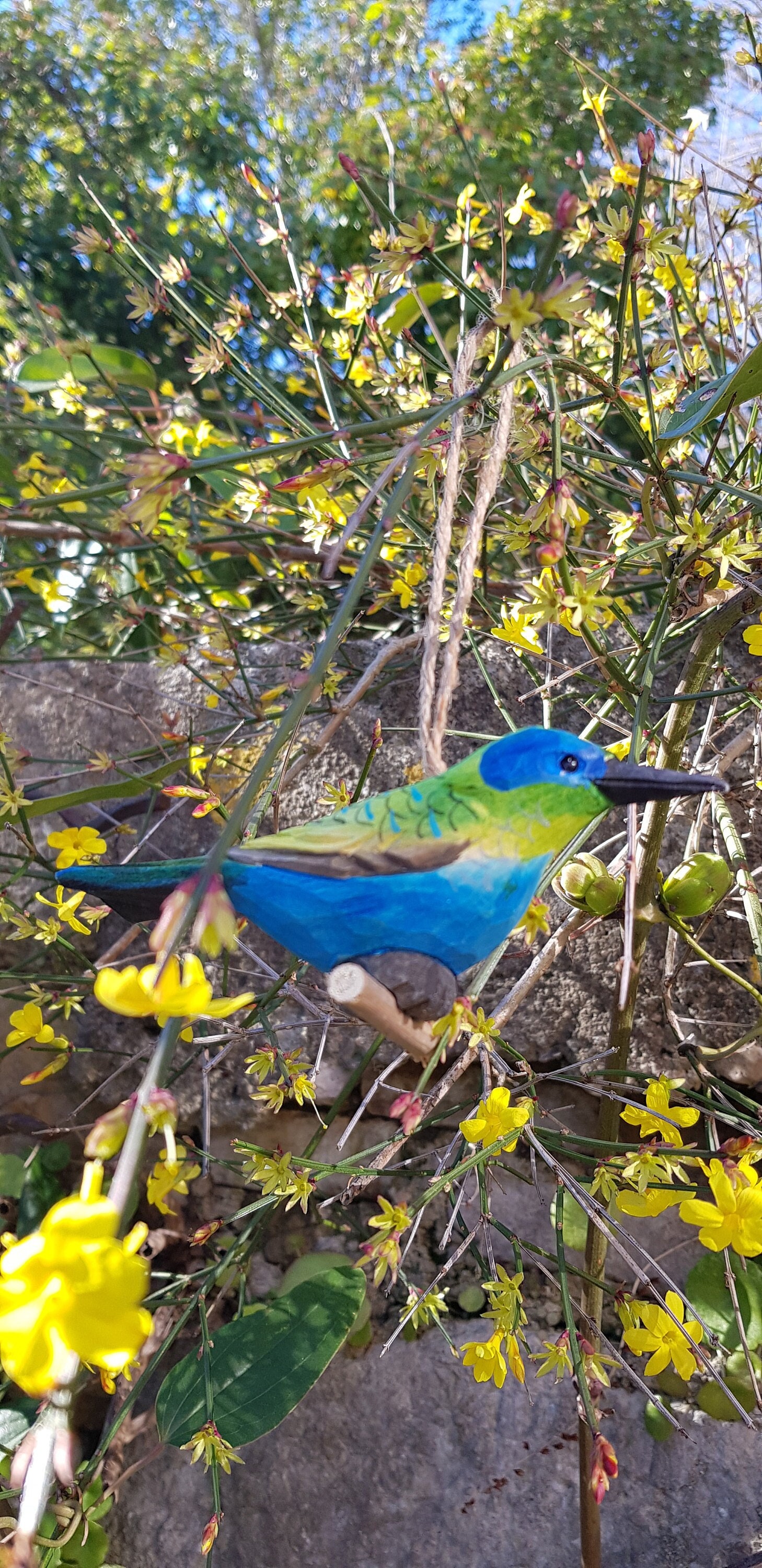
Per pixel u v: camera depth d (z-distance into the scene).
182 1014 0.67
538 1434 1.56
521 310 0.91
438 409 1.15
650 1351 1.28
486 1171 1.40
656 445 1.40
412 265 1.30
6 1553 0.60
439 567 0.89
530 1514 1.52
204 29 5.45
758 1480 1.49
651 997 1.71
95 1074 1.83
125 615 2.25
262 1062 1.35
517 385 1.52
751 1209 1.11
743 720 1.80
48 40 5.04
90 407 2.21
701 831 1.75
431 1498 1.55
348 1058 1.74
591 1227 1.50
